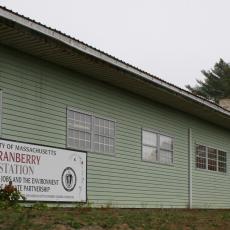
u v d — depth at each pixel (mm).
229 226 13719
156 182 20297
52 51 14320
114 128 18078
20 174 13586
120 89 18547
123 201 18172
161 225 11820
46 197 14430
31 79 14633
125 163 18484
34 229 8859
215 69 74500
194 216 15422
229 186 27031
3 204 12016
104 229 10086
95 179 16875
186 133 23047
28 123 14406
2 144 13102
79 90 16484
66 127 15805
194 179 23328
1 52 13742
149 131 20125
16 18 12195
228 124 26219
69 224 9727
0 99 13578
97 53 14828
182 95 19625
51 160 14727
